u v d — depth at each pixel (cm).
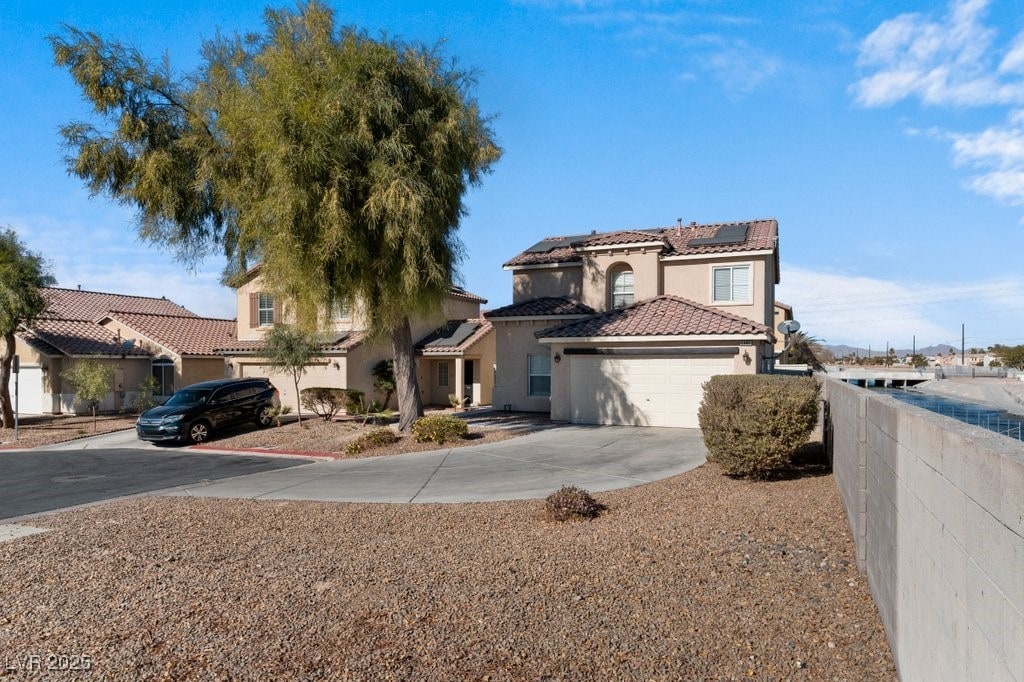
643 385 1988
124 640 528
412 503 1041
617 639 510
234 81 1856
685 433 1786
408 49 1725
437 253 1784
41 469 1599
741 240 2302
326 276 1662
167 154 1805
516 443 1680
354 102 1588
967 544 293
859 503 622
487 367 3098
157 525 900
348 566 695
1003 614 248
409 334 1889
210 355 3259
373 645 509
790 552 686
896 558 459
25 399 3231
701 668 464
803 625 525
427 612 569
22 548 795
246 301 3080
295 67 1609
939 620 340
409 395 1870
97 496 1221
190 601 606
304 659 489
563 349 2105
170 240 1936
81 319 3578
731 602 571
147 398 2789
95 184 1873
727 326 1894
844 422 847
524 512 945
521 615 558
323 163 1548
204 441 2022
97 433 2367
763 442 1034
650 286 2294
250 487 1247
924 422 377
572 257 2458
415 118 1662
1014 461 238
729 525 796
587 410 2053
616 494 1052
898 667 446
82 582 664
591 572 653
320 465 1538
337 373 2759
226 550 767
